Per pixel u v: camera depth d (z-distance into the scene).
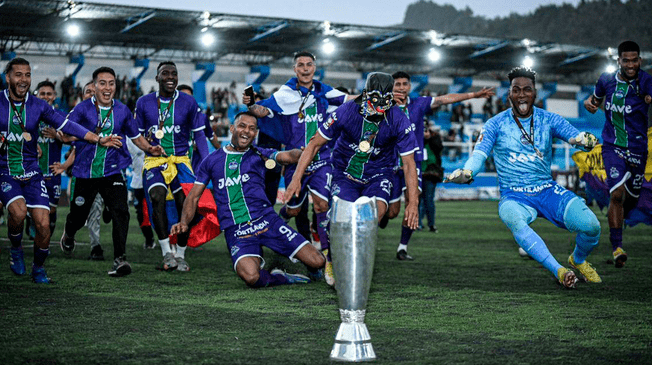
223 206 5.66
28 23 29.12
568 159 29.48
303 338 3.76
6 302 4.88
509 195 5.70
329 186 6.27
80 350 3.50
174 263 6.66
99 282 5.90
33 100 5.73
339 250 3.14
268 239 5.69
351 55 37.81
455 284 5.86
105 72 6.59
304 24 32.84
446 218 15.94
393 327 4.07
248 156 5.68
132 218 15.51
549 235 11.45
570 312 4.54
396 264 7.38
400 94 7.50
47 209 5.80
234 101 35.00
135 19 30.08
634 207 7.60
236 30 32.81
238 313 4.48
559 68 42.53
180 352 3.46
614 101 6.91
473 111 42.06
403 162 5.04
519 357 3.37
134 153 8.62
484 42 37.16
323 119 6.66
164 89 6.93
